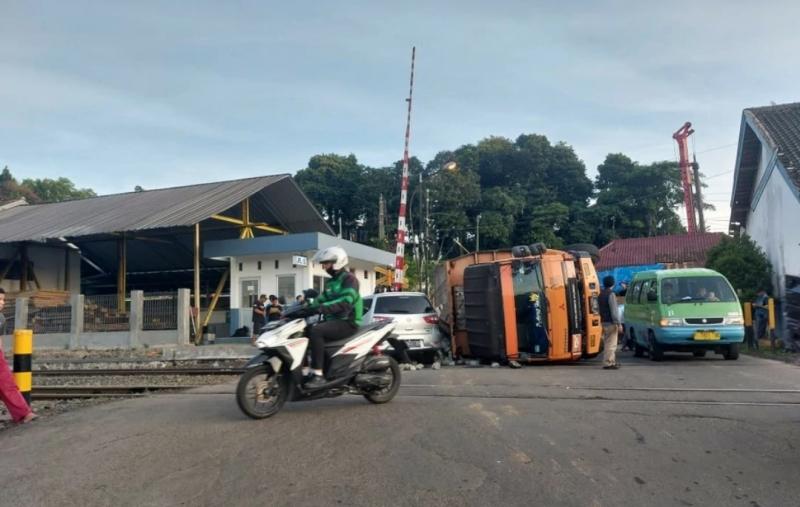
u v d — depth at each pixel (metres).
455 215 50.69
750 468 5.12
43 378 14.07
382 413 7.22
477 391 8.73
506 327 12.67
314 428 6.57
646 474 4.98
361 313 7.72
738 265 20.12
